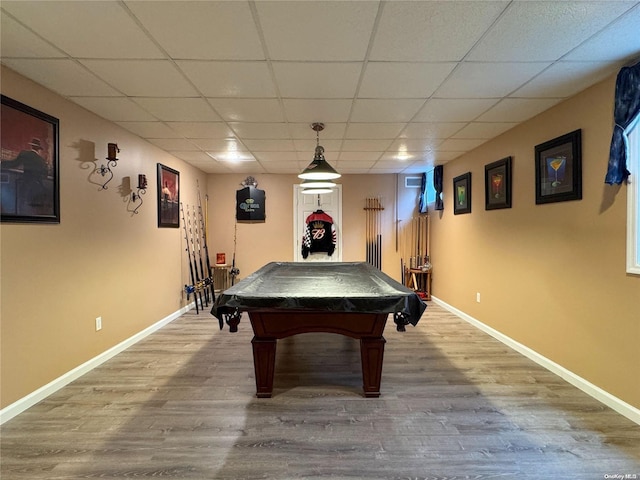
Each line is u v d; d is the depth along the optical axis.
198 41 1.93
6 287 2.25
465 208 4.70
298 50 2.03
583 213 2.63
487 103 2.88
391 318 4.84
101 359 3.20
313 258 6.42
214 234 6.35
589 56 2.11
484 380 2.83
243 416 2.30
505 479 1.74
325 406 2.43
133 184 3.79
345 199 6.45
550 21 1.74
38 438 2.05
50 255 2.61
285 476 1.76
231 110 3.04
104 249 3.27
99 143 3.20
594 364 2.54
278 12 1.66
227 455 1.91
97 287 3.17
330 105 2.92
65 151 2.77
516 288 3.52
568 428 2.15
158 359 3.30
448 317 4.90
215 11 1.66
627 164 2.24
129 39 1.91
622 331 2.31
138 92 2.64
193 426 2.19
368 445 2.00
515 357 3.34
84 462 1.85
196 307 5.17
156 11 1.65
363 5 1.61
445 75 2.36
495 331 3.93
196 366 3.13
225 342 3.82
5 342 2.25
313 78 2.41
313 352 3.52
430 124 3.44
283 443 2.02
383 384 2.77
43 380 2.54
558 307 2.91
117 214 3.49
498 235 3.87
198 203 5.88
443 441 2.04
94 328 3.12
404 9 1.64
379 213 6.47
